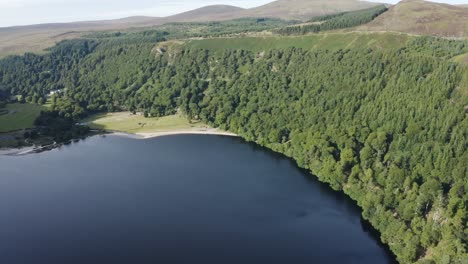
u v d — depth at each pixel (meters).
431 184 156.12
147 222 168.38
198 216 172.50
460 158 166.75
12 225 167.88
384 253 146.00
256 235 158.00
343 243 152.00
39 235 160.25
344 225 163.88
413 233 141.38
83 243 154.62
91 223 168.50
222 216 172.25
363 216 164.88
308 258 144.00
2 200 190.25
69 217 173.50
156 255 146.62
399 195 160.12
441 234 134.75
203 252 148.00
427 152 177.38
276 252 147.50
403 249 138.12
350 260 142.62
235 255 146.00
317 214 172.38
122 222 168.62
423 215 150.50
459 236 130.25
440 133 185.00
